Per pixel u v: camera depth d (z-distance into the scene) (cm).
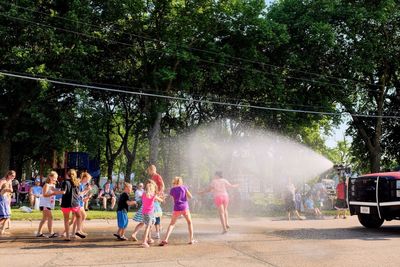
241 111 3247
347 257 935
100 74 2972
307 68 3078
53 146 2659
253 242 1154
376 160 3281
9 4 2328
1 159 2666
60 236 1244
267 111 3039
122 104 3562
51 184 1256
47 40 2406
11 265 823
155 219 1203
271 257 930
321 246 1088
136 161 5141
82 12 2533
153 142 2762
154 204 1191
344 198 2047
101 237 1234
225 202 1360
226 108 3294
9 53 2330
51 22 2489
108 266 821
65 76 2584
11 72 2344
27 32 2402
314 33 2831
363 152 3756
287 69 2994
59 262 855
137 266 824
